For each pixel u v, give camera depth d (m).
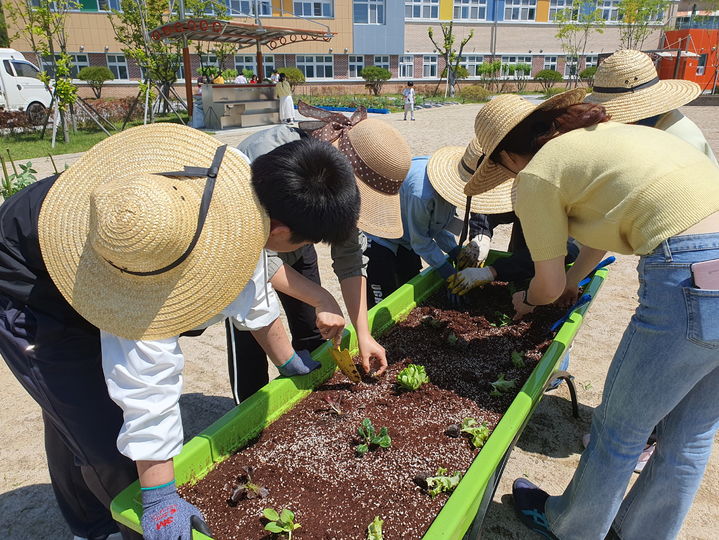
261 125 17.91
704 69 29.53
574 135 1.77
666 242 1.60
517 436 2.04
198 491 1.76
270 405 2.10
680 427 1.84
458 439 2.04
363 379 2.45
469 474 1.61
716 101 21.86
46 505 2.51
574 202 1.74
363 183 2.11
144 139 1.51
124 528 1.72
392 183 2.12
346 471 1.87
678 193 1.58
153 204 1.23
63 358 1.66
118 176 1.46
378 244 3.34
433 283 3.34
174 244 1.27
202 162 1.48
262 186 1.43
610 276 5.21
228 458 1.92
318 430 2.09
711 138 11.98
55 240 1.44
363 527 1.64
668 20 37.34
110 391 1.38
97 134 15.80
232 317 1.73
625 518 2.06
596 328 4.14
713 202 1.59
